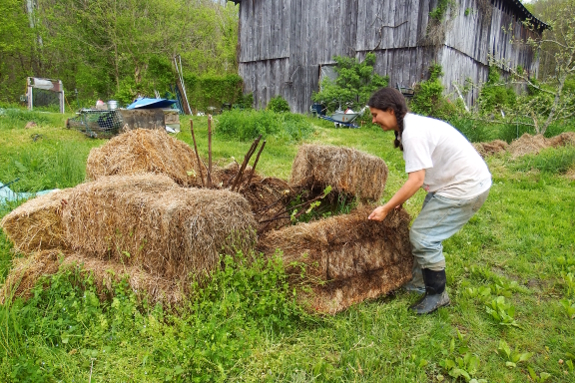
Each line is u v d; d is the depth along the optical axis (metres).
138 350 2.28
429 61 15.01
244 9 19.22
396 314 2.89
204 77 19.88
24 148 6.61
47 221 2.99
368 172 3.69
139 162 3.74
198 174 4.00
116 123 8.77
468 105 17.22
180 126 11.00
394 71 15.78
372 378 2.25
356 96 15.97
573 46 9.74
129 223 2.69
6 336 2.31
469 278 3.51
